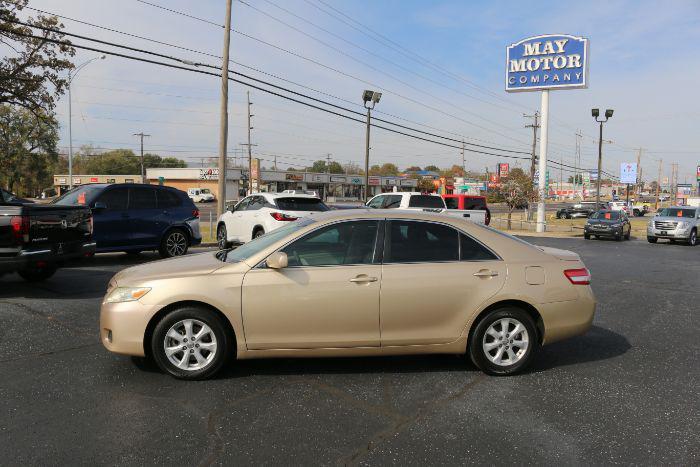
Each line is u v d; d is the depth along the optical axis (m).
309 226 4.81
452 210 21.41
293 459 3.28
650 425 3.87
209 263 4.87
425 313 4.73
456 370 5.03
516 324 4.89
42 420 3.77
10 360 5.08
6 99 24.02
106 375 4.70
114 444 3.43
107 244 11.45
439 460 3.30
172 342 4.61
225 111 20.16
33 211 7.91
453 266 4.81
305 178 84.38
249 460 3.26
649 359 5.53
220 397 4.25
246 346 4.60
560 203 111.94
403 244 4.84
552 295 4.92
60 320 6.60
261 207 13.41
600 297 9.27
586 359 5.50
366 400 4.25
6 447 3.37
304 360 5.23
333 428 3.72
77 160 118.19
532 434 3.69
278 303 4.56
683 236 24.14
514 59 34.56
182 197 12.88
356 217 4.87
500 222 41.16
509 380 4.80
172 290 4.52
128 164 117.69
